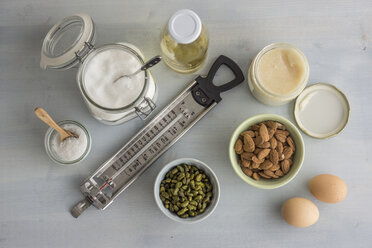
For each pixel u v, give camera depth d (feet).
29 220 2.85
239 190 2.83
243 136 2.65
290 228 2.82
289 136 2.68
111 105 2.45
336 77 2.87
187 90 2.79
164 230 2.83
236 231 2.82
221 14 2.89
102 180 2.84
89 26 2.53
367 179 2.83
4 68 2.89
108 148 2.85
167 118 2.80
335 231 2.82
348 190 2.83
